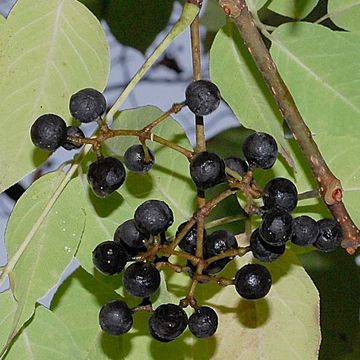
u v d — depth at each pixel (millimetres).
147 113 472
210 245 428
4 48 452
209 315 422
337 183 426
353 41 463
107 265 423
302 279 455
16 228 442
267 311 454
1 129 448
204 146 431
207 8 571
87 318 459
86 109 427
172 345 454
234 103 457
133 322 455
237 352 453
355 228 431
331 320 603
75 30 455
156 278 421
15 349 434
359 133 458
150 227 421
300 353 452
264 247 422
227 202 534
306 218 427
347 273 600
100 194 427
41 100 450
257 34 428
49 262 434
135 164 440
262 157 424
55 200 435
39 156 448
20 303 428
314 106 459
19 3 455
